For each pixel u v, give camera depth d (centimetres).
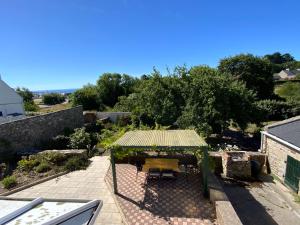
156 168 954
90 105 3462
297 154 967
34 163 1155
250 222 788
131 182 968
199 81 1866
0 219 337
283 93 4269
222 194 766
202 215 724
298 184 965
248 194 979
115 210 774
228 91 1869
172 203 797
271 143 1190
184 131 1038
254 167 1149
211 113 1739
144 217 716
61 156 1216
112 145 802
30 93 4466
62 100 5122
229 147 1477
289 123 1234
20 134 1383
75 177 1057
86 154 1309
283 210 860
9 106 2370
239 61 4072
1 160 1223
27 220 341
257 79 3866
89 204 377
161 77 2000
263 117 2092
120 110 2972
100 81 4178
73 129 1922
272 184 1074
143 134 980
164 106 1858
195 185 928
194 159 1143
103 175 1074
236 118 1955
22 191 931
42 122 1580
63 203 394
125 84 4359
